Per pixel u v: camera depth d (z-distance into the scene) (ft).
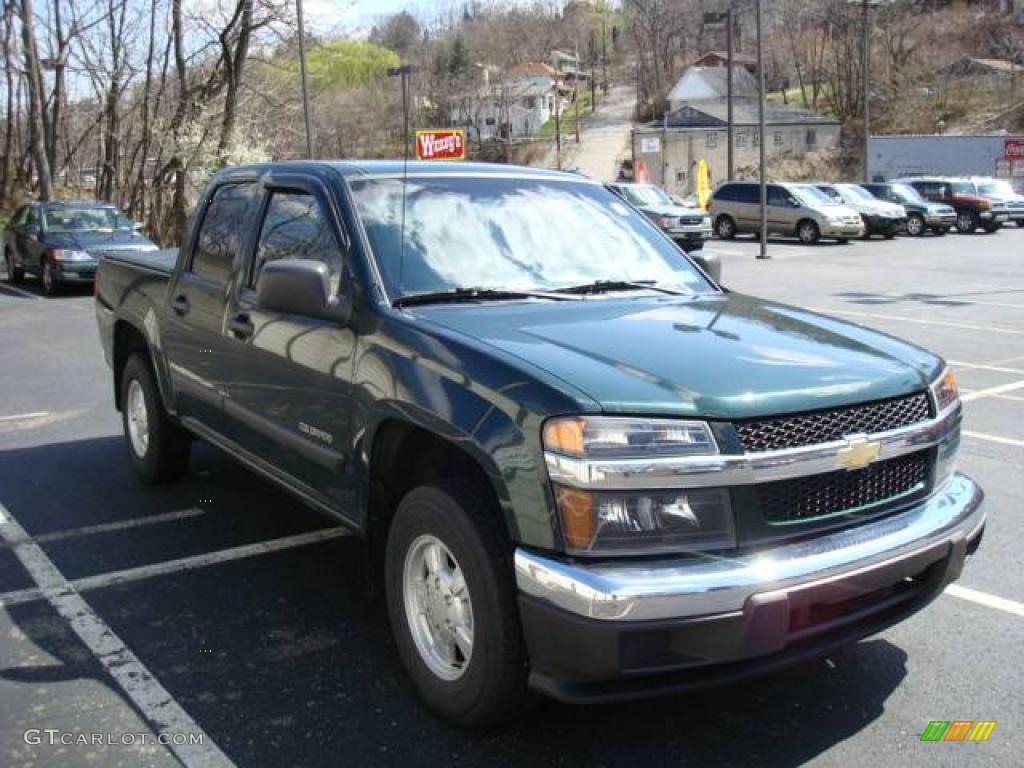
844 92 299.17
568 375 9.73
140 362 19.60
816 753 10.50
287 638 13.33
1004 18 299.79
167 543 16.94
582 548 9.18
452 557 10.50
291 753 10.53
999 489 19.56
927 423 10.79
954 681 12.01
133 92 106.73
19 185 111.34
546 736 10.82
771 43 338.34
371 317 12.00
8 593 14.85
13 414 27.25
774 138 261.24
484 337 10.87
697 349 10.75
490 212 14.15
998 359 34.50
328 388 12.57
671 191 254.47
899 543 10.04
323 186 13.87
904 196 113.19
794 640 9.50
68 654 12.85
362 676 12.25
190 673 12.34
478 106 342.85
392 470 12.15
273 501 19.17
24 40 91.66
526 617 9.45
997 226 115.34
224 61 97.45
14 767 10.25
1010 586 14.88
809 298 53.52
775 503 9.66
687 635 9.02
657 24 375.25
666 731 10.93
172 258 20.33
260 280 12.60
